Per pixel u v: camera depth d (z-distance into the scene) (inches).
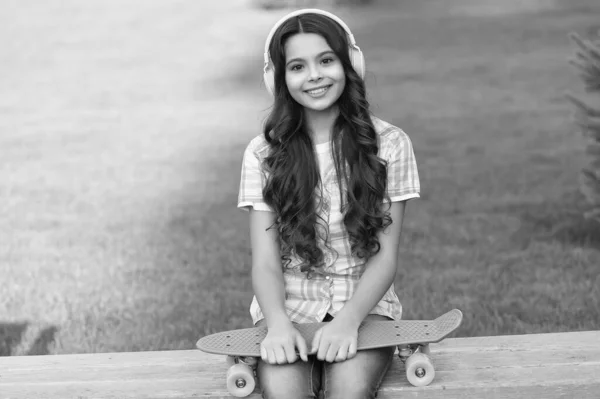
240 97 500.4
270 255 122.6
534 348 123.8
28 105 503.8
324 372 111.0
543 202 269.7
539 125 387.2
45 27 777.6
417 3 871.1
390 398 112.5
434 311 185.9
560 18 718.5
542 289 196.2
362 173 118.8
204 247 239.5
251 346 111.7
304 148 121.7
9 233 263.0
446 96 471.2
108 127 436.1
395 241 122.0
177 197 298.7
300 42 119.0
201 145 386.0
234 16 811.4
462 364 119.0
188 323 185.3
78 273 223.0
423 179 306.0
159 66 610.2
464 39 659.4
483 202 273.1
